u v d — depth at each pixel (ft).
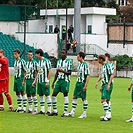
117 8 437.99
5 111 120.47
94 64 276.00
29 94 117.08
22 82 118.21
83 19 359.87
